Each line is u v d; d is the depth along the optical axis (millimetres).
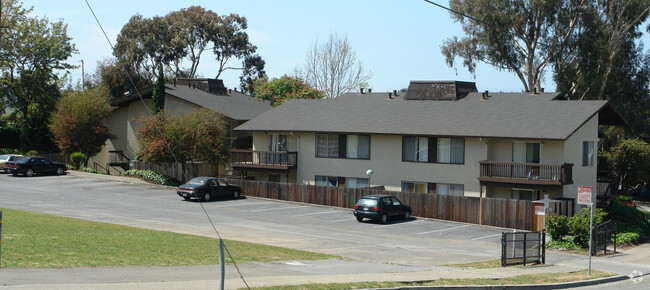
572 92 57500
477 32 57594
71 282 12422
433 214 36000
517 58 56938
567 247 26891
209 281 13750
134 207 33625
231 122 53500
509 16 55094
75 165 52500
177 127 45562
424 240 27906
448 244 26844
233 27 84438
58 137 53312
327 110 47250
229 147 49375
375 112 44906
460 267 19609
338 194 39156
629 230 34344
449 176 39312
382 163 41719
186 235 22875
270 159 45156
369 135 42219
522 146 37156
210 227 27453
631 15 54656
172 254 17562
